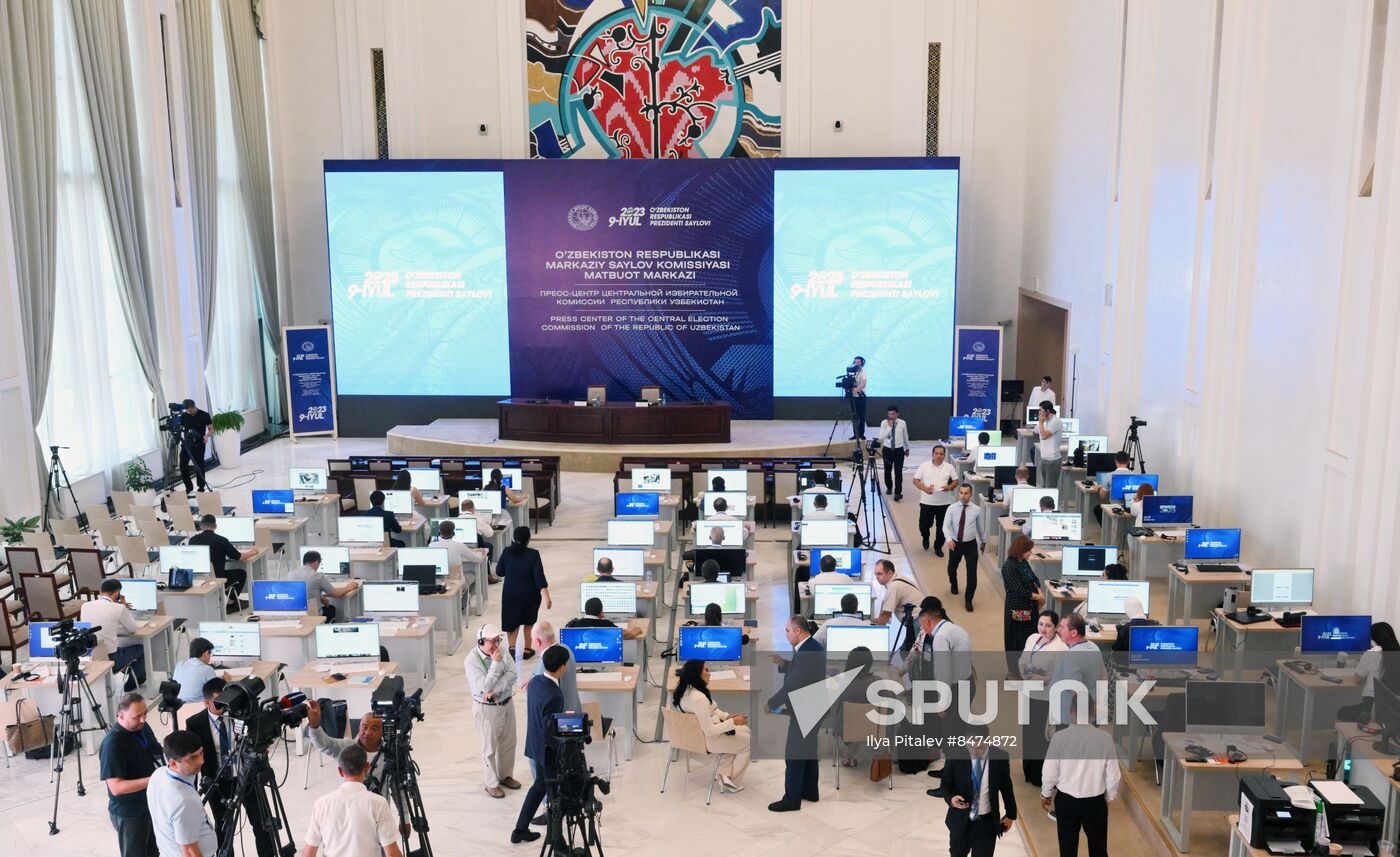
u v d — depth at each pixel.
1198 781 7.54
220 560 12.11
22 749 9.30
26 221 14.80
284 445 21.69
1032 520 12.68
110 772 6.91
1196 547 11.35
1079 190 18.48
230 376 21.38
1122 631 9.01
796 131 21.91
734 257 21.20
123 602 10.49
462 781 8.94
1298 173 11.05
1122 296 16.31
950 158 20.66
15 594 11.75
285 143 22.58
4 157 14.17
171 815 6.18
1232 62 12.54
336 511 15.55
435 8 21.88
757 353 21.55
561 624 12.39
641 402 20.09
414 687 10.55
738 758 8.76
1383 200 9.22
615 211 21.09
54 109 15.22
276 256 22.81
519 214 21.16
